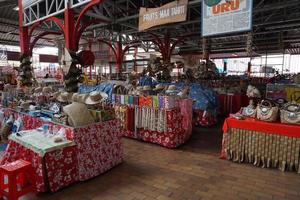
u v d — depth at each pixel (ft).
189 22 26.78
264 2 23.71
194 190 9.45
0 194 8.07
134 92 17.40
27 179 8.38
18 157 9.78
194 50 58.65
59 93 14.40
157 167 11.69
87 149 10.10
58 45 49.67
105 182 10.09
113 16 25.66
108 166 11.16
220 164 12.10
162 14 17.13
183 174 10.91
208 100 20.59
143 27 18.39
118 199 8.77
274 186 9.78
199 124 20.75
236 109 24.36
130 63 51.90
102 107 11.89
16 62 55.93
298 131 10.67
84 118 10.14
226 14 12.59
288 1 19.98
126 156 13.19
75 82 19.47
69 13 20.95
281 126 11.02
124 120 16.43
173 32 39.47
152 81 24.61
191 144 15.60
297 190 9.46
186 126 15.80
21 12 28.30
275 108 11.62
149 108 15.25
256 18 28.48
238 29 12.28
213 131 19.11
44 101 15.11
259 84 29.91
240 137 12.19
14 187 7.82
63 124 10.25
